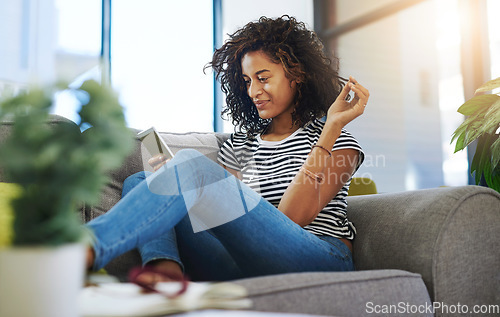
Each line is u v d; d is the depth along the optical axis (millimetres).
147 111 4785
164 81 4910
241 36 1527
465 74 3977
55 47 4527
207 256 1163
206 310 612
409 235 1092
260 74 1438
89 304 612
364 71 4844
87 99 526
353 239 1271
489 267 1064
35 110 506
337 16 5090
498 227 1091
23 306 480
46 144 500
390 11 4570
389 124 4609
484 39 3863
